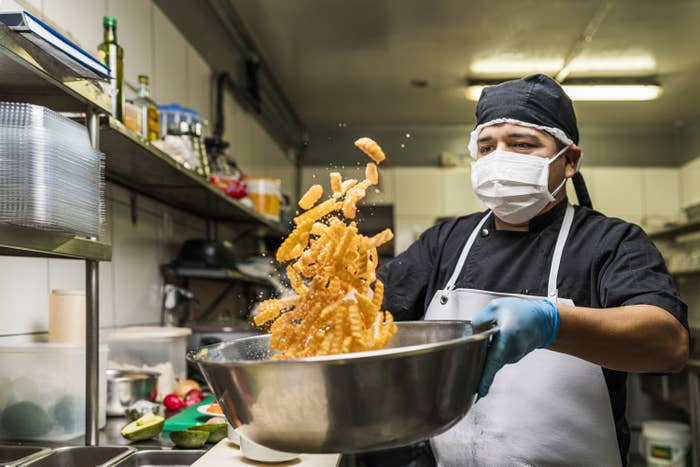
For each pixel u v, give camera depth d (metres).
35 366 1.56
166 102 3.02
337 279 0.85
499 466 1.31
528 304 0.91
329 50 4.59
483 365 0.83
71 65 1.31
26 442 1.54
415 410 0.71
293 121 6.18
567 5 3.90
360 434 0.71
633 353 1.01
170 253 3.06
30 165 1.17
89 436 1.51
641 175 6.61
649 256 1.25
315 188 0.89
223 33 3.95
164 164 2.10
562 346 0.99
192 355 0.80
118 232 2.47
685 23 4.18
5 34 1.11
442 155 6.64
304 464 1.26
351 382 0.68
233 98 4.18
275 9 3.93
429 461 1.48
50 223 1.20
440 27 4.23
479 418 1.34
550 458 1.29
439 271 1.59
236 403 0.74
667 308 1.10
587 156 6.63
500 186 1.42
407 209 6.57
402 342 1.01
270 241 4.93
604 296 1.27
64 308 1.70
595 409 1.29
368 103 5.86
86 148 1.35
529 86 1.44
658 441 4.25
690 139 6.44
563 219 1.44
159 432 1.60
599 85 5.29
